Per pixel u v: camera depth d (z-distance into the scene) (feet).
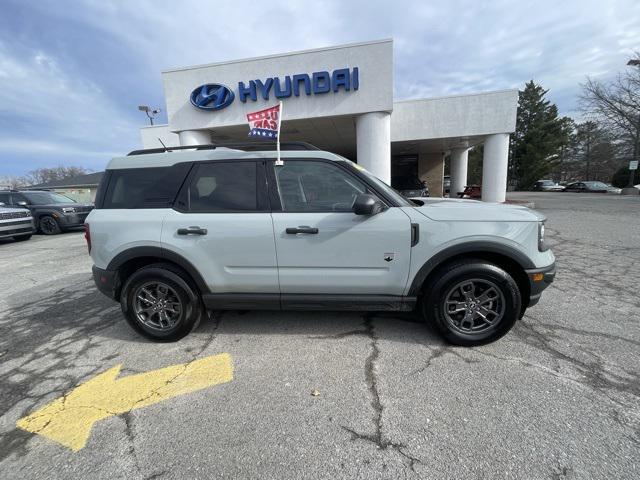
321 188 9.58
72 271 19.94
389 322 11.16
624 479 5.32
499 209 9.45
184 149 10.55
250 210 9.58
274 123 10.68
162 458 6.00
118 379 8.48
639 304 12.07
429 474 5.52
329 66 32.45
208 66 34.42
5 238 34.24
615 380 7.78
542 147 134.82
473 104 44.70
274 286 9.76
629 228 28.40
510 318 9.17
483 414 6.81
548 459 5.71
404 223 9.04
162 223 9.73
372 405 7.20
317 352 9.43
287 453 6.02
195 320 10.29
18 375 8.83
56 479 5.65
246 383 8.12
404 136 47.09
